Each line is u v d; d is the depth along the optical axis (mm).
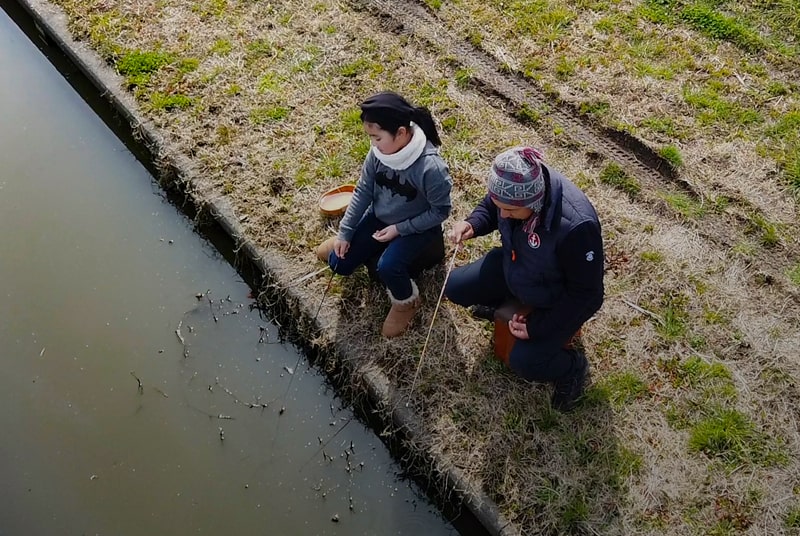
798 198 4539
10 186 5074
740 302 4102
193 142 4895
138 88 5215
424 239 3863
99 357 4328
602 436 3646
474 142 4852
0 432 4051
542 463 3574
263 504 3830
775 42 5375
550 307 3434
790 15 5496
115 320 4465
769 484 3502
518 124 4973
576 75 5180
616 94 5066
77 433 4059
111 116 5406
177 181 4836
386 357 3959
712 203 4520
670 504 3457
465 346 3965
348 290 4207
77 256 4738
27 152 5262
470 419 3725
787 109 4969
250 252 4441
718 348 3932
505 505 3484
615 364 3883
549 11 5598
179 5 5746
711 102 5000
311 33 5531
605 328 4000
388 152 3500
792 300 4109
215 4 5738
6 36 6047
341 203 4508
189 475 3924
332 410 4105
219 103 5105
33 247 4781
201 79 5242
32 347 4371
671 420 3701
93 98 5551
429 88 5148
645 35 5434
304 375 4227
